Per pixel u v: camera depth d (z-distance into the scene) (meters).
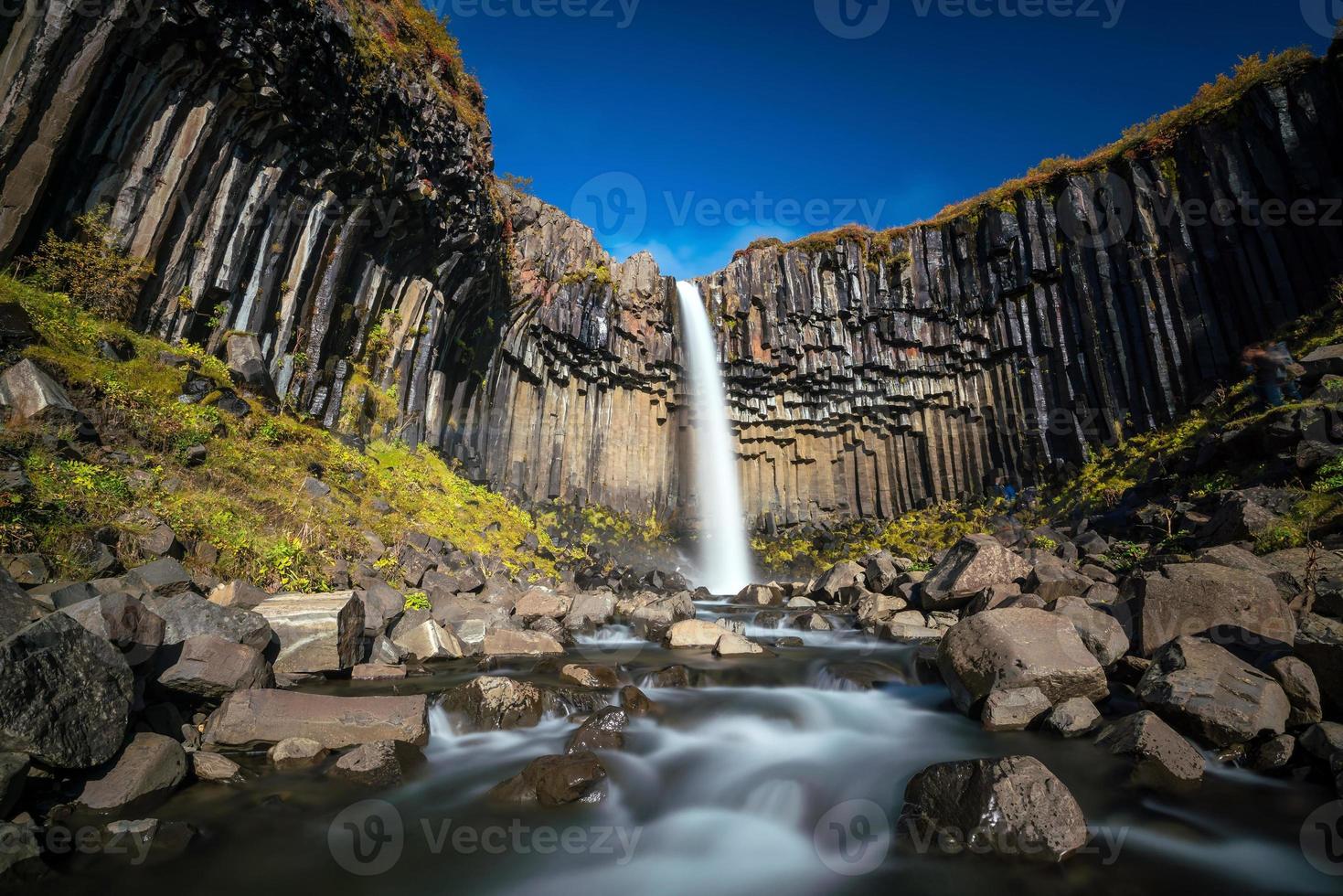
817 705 7.91
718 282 30.86
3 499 6.56
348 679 7.96
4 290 9.23
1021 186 26.08
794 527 28.91
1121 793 5.27
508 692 7.06
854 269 28.64
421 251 17.25
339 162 13.80
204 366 11.80
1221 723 5.77
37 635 4.40
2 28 9.33
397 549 12.02
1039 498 23.31
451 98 16.39
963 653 7.51
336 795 5.19
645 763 6.31
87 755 4.49
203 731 5.75
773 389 29.62
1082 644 7.21
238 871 4.21
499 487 21.52
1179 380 20.77
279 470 11.54
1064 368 24.00
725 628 11.48
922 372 27.66
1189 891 4.09
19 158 9.59
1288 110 19.50
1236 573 7.74
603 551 22.45
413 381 17.58
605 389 27.47
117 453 8.70
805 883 4.38
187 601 6.55
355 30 12.83
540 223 25.39
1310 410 12.53
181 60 10.98
